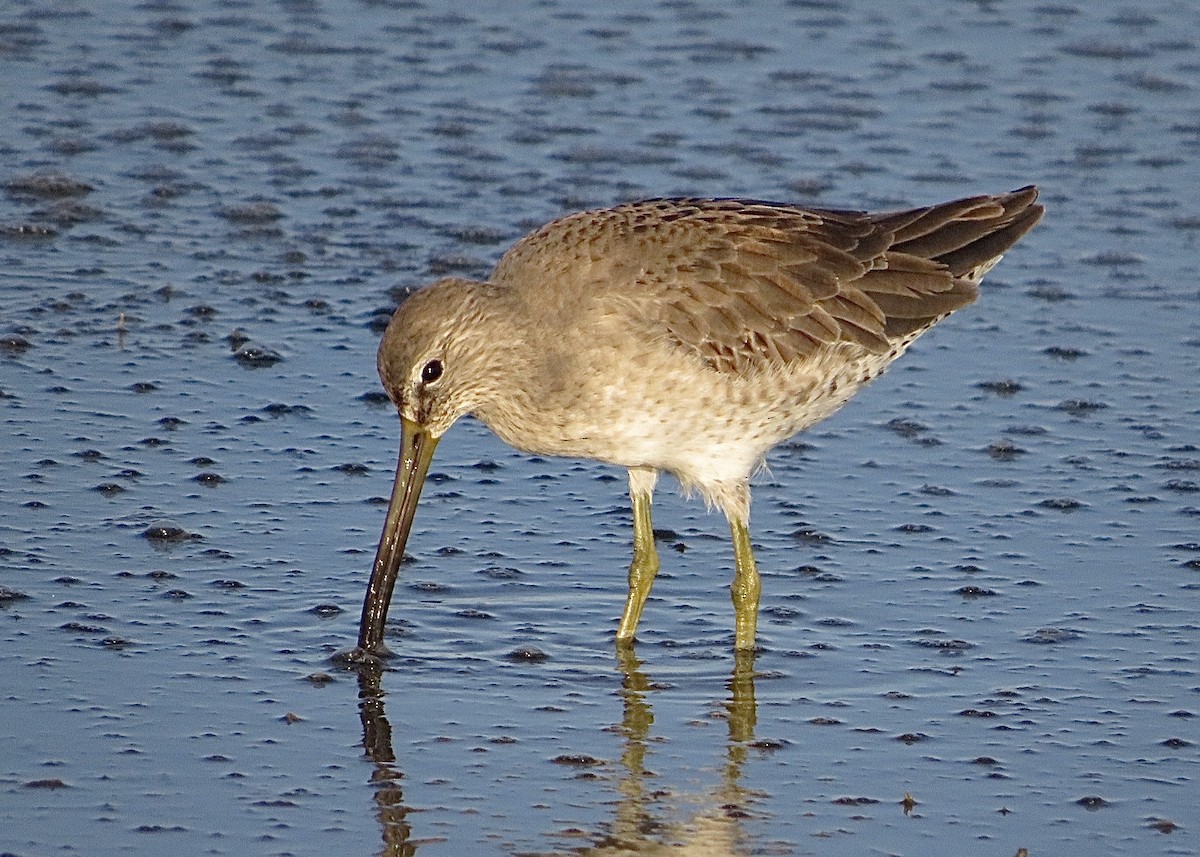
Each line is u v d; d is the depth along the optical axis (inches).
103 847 385.4
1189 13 954.7
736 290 496.7
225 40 894.4
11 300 655.1
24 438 567.8
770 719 453.1
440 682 464.4
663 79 867.4
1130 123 836.6
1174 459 588.1
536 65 880.3
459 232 724.7
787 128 819.4
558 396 490.6
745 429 504.1
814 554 536.4
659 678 473.4
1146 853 395.5
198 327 648.4
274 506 542.0
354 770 421.4
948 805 414.3
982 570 524.7
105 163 765.3
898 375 644.7
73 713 435.2
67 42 879.7
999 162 792.3
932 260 519.8
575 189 757.3
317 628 482.9
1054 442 599.8
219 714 440.1
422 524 544.1
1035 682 468.8
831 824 406.6
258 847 388.8
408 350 478.3
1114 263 721.6
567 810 410.0
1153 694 462.0
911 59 894.4
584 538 545.0
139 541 515.8
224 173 765.3
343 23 922.7
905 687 467.8
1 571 494.0
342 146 792.9
